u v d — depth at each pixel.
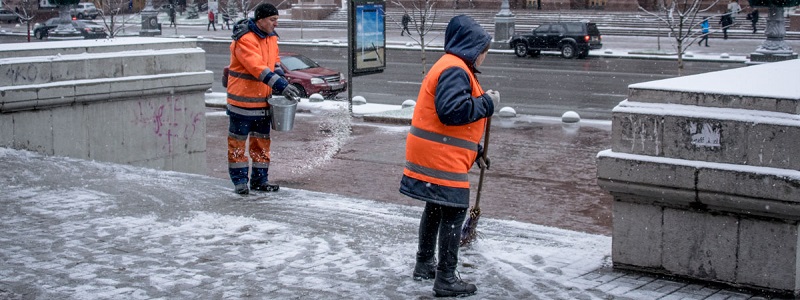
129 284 5.75
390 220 7.75
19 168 9.74
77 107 11.02
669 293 5.66
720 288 5.80
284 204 8.48
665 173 5.75
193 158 12.47
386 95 26.19
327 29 61.06
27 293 5.55
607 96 24.97
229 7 63.28
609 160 5.97
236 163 8.95
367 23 20.45
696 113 5.71
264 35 8.67
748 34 46.50
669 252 5.95
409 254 6.52
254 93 8.83
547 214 10.83
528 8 60.62
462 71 5.05
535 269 6.13
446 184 5.25
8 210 7.97
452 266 5.46
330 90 25.52
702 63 35.44
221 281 5.81
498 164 14.39
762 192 5.43
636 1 56.88
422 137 5.25
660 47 42.12
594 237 7.29
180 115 12.20
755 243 5.64
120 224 7.46
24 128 10.61
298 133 17.92
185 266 6.18
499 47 42.94
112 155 11.43
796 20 46.25
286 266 6.18
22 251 6.58
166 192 8.92
